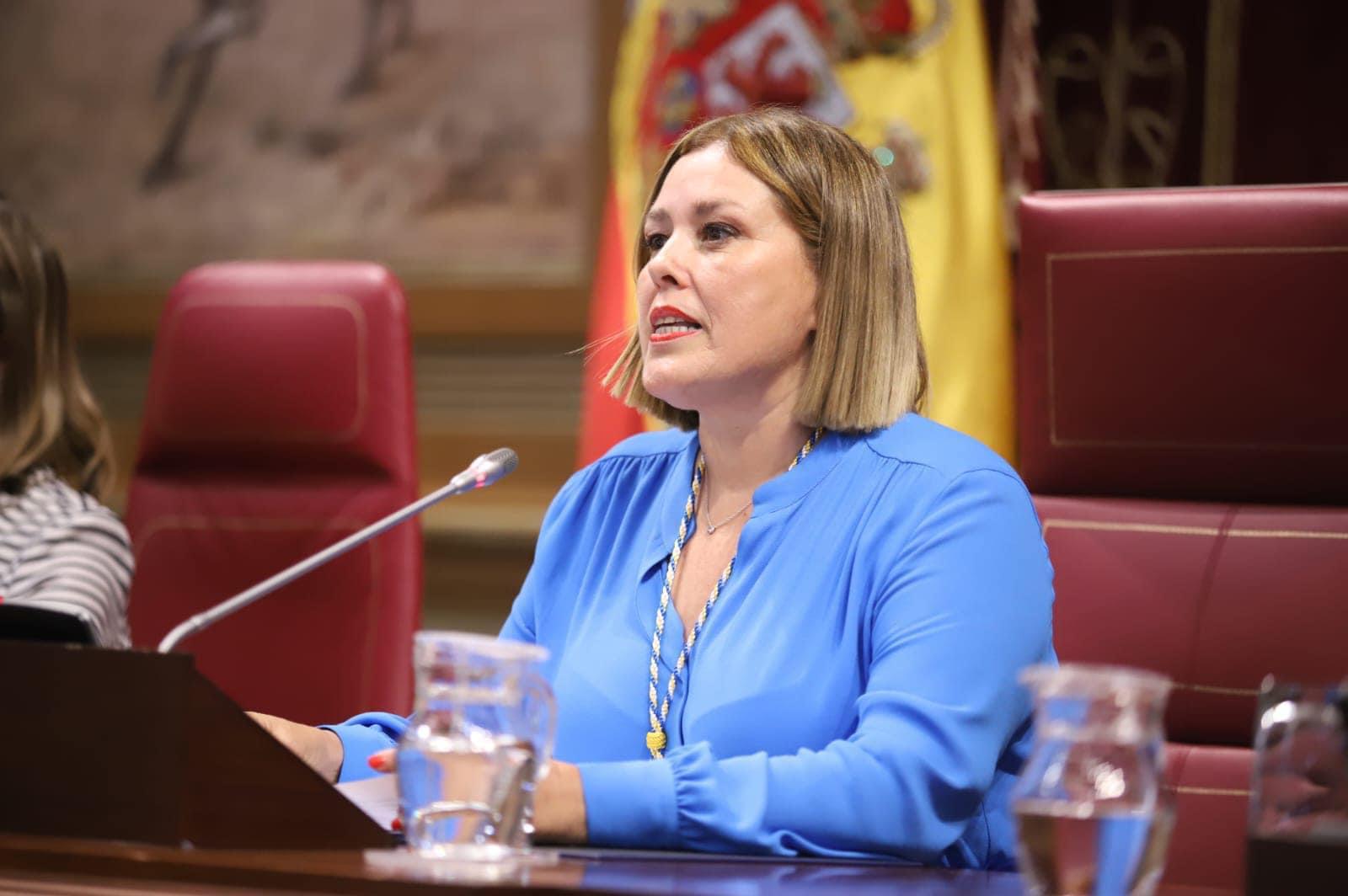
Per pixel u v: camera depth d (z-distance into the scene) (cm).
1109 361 712
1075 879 359
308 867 384
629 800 487
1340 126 1338
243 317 953
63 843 413
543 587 666
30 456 811
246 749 421
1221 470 698
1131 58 1384
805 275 605
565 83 1756
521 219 1769
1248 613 672
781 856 494
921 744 515
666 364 603
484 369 1773
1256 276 691
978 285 1126
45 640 445
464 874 382
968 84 1150
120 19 1920
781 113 632
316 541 930
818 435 617
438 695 418
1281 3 1341
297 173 1853
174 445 961
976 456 585
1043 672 369
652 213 622
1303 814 374
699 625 594
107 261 1920
